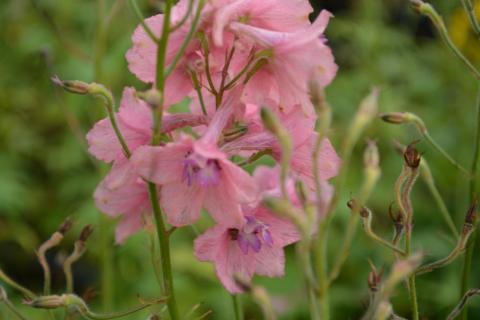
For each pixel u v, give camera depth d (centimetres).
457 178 78
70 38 95
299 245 37
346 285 75
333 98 91
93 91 41
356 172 84
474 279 74
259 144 42
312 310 38
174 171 41
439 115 90
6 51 101
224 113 42
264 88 43
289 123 42
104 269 62
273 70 42
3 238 88
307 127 42
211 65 43
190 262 74
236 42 42
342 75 94
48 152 95
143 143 43
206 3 42
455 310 43
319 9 115
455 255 42
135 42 42
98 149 43
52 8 98
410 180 42
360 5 102
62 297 41
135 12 40
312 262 51
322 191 39
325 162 42
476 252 76
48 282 46
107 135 43
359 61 97
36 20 99
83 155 90
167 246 42
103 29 64
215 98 44
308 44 41
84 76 89
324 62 41
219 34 41
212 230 41
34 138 96
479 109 49
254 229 42
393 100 89
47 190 92
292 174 42
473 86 84
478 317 71
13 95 98
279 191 42
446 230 79
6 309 52
